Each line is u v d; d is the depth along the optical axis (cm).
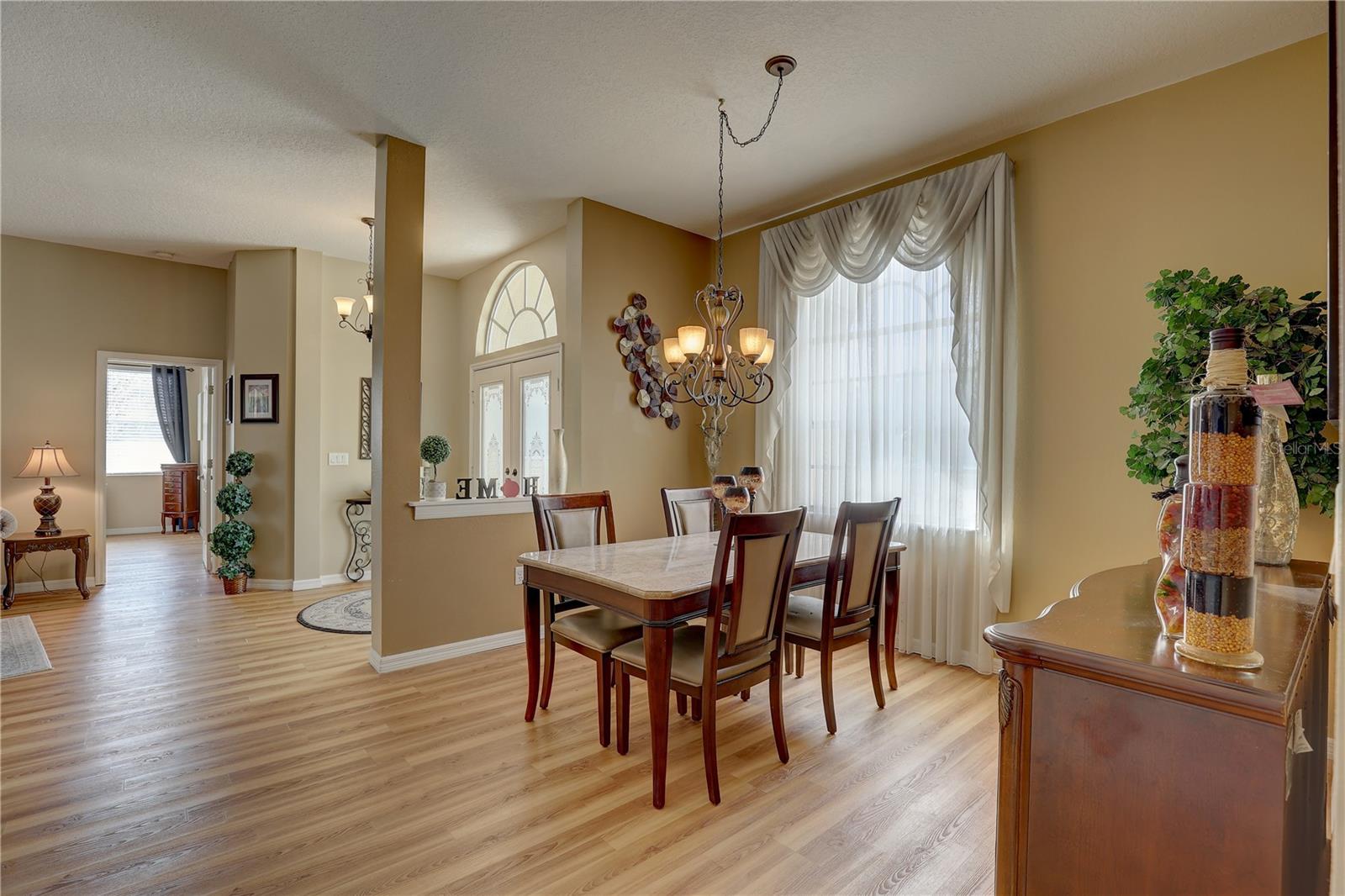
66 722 268
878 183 393
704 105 304
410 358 342
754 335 286
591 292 420
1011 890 104
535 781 223
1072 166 311
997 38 252
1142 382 238
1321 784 126
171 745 248
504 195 413
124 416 867
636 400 445
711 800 209
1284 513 181
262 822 197
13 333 488
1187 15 237
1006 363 325
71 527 513
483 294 583
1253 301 220
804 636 270
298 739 254
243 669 335
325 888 168
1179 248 279
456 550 358
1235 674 87
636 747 250
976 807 208
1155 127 286
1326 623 140
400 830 194
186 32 249
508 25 247
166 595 499
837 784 221
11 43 254
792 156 357
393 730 264
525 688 312
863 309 392
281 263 523
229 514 504
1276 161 255
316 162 364
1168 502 115
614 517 433
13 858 179
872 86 287
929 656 358
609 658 249
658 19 243
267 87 288
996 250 323
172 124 320
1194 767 87
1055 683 101
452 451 615
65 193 407
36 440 496
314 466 532
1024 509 324
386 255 334
